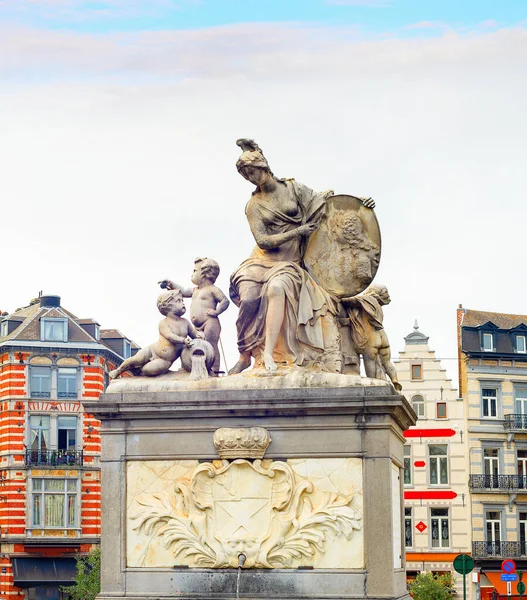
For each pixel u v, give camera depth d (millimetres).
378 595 13203
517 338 56812
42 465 54219
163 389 13969
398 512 14414
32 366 55000
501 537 54344
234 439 13609
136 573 13664
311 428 13641
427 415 55188
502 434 55406
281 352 14352
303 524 13391
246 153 14688
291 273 14469
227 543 13484
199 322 14961
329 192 15203
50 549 54219
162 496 13805
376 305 15078
